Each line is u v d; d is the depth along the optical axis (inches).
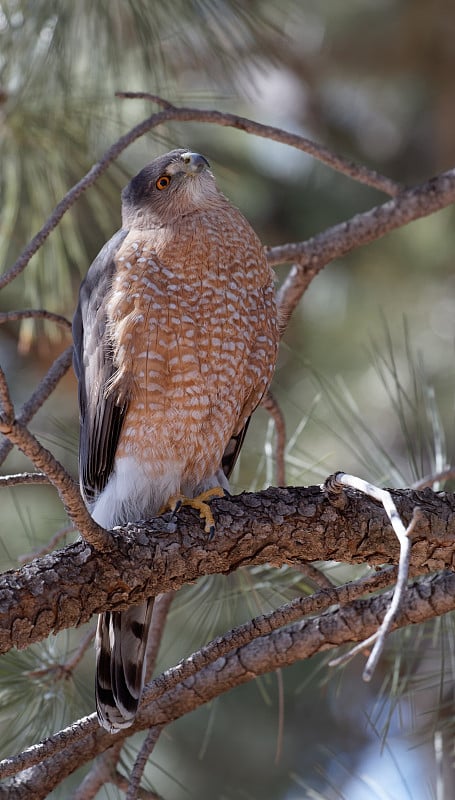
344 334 580.7
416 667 305.4
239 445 330.0
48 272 349.4
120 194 354.9
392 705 289.6
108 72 332.8
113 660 278.5
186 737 522.0
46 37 318.7
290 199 637.9
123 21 335.6
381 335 573.0
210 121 295.3
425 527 258.1
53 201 342.3
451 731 297.0
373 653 178.4
